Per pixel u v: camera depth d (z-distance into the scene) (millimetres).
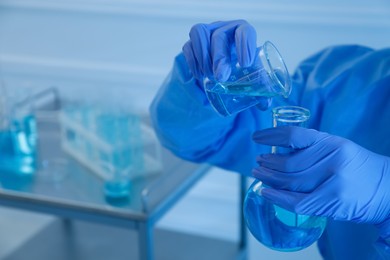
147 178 1617
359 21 1936
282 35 2041
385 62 1132
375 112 1096
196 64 979
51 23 2342
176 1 2123
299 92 1195
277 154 854
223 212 2395
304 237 832
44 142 1924
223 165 1242
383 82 1091
